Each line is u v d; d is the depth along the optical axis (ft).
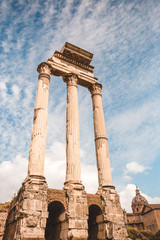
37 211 49.96
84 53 94.17
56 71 82.58
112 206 64.28
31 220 48.03
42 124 64.23
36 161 57.52
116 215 63.36
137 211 344.49
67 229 53.78
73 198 57.41
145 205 290.15
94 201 63.98
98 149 75.41
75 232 53.01
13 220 53.21
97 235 63.72
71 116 73.82
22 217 48.03
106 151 74.69
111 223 60.54
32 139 61.87
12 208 59.82
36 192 52.24
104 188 67.26
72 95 78.69
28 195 50.90
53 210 62.54
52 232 61.62
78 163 65.26
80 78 86.99
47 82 74.84
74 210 55.83
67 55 89.66
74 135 69.97
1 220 76.54
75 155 66.03
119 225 60.64
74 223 54.08
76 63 90.17
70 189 58.75
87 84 91.45
